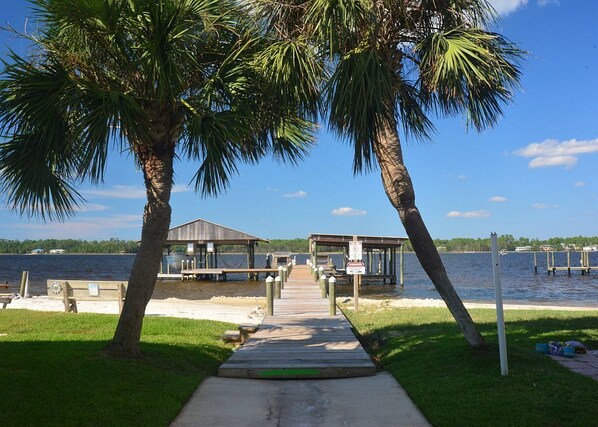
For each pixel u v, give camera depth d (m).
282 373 7.22
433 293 32.19
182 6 6.42
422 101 8.42
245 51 7.38
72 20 6.44
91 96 6.16
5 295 16.03
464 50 6.70
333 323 11.90
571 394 5.60
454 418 5.16
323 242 33.84
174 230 45.69
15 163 6.57
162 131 7.02
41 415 4.78
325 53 7.13
